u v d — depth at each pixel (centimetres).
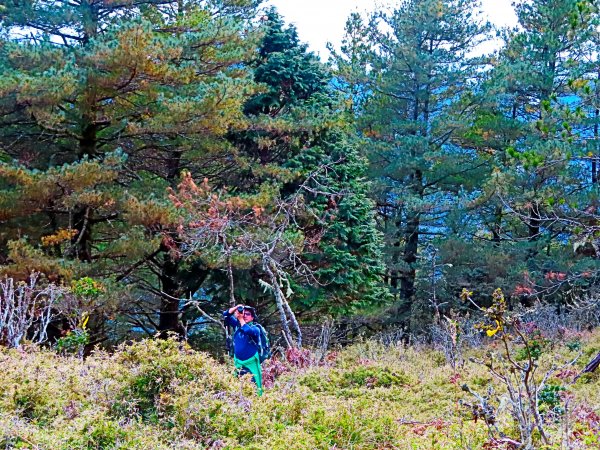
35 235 1463
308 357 1238
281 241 1477
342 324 2333
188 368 705
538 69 2281
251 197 1566
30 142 1529
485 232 2666
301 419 664
